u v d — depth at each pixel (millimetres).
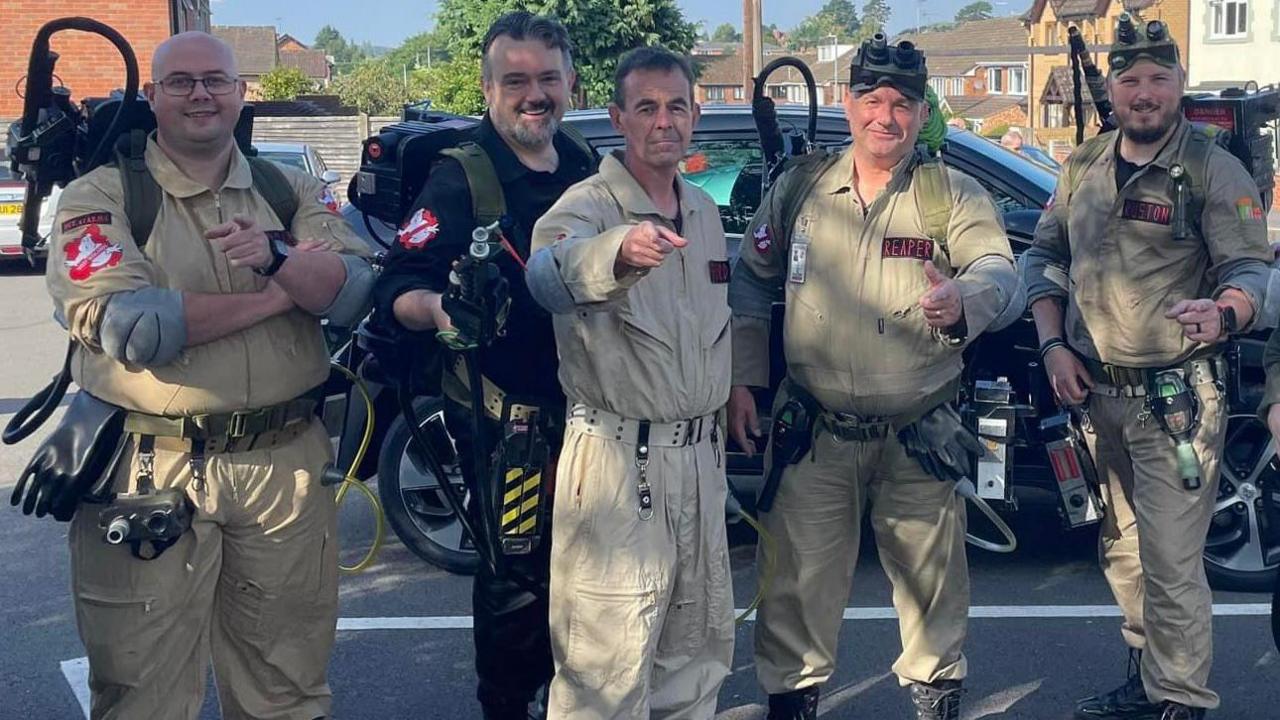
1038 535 6008
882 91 3576
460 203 3502
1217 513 5363
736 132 5621
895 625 5070
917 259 3658
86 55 21703
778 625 3934
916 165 3682
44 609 5273
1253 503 5285
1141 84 3850
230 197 3342
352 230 3588
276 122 24969
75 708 4438
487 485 3436
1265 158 5066
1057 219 4207
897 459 3779
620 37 25484
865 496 3922
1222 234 3844
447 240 3467
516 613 3670
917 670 3912
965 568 3912
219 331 3205
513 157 3578
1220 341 3812
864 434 3766
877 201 3666
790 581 3887
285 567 3432
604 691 3334
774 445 3879
